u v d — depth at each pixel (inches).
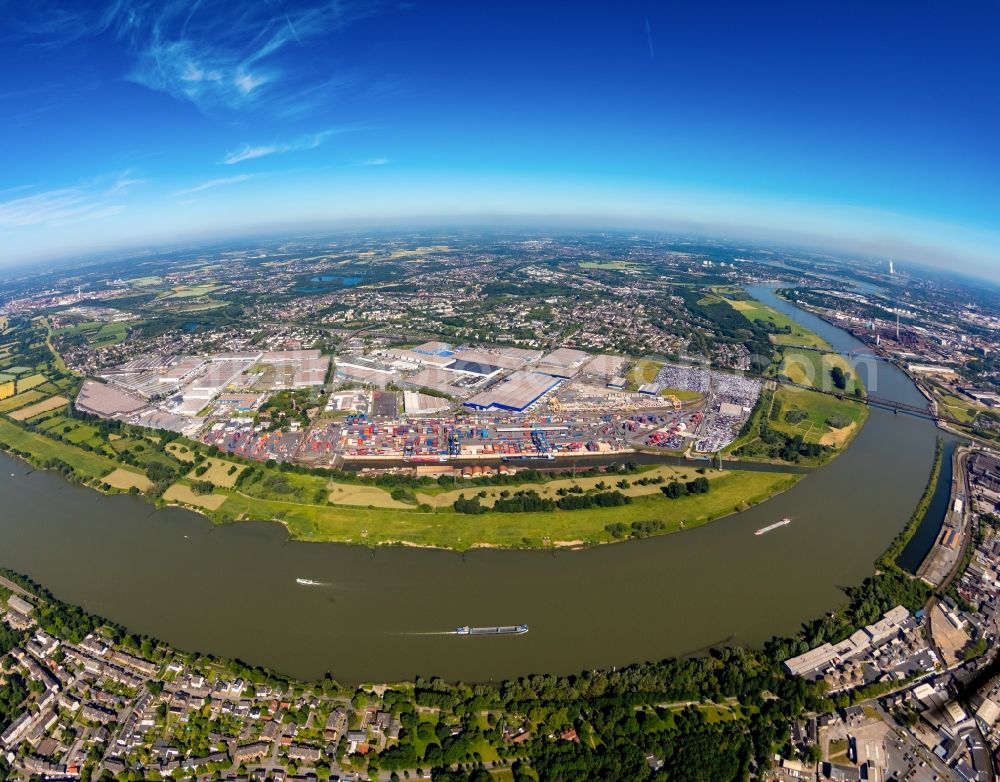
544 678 5147.6
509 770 4456.2
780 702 4963.1
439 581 6791.3
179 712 4960.6
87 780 4407.0
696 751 4525.1
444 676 5359.3
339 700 5044.3
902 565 7239.2
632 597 6501.0
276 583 6791.3
